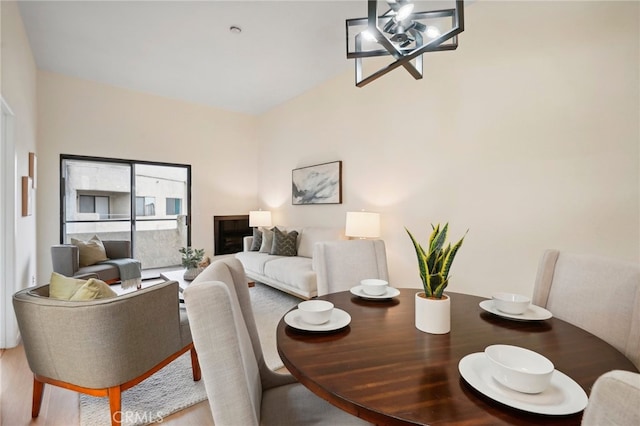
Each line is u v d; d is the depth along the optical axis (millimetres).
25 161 3014
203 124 5359
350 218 3387
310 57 3621
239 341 787
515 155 2418
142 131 4742
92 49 3424
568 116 2146
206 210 5410
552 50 2221
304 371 785
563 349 917
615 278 1137
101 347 1438
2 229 2418
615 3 1950
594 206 2035
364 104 3770
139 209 4797
